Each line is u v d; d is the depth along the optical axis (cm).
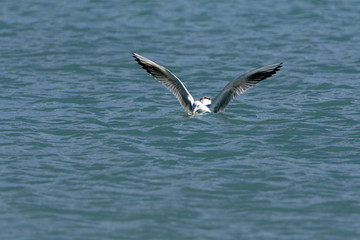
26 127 1930
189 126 1927
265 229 1305
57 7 4141
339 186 1502
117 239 1266
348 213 1373
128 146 1756
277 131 1888
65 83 2530
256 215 1365
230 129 1903
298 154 1703
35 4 4222
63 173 1574
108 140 1806
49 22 3734
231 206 1406
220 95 1986
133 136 1842
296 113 2088
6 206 1398
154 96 2338
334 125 1950
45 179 1539
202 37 3400
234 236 1277
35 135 1856
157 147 1752
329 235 1282
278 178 1545
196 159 1666
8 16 3872
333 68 2769
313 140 1809
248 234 1284
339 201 1427
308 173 1575
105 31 3531
